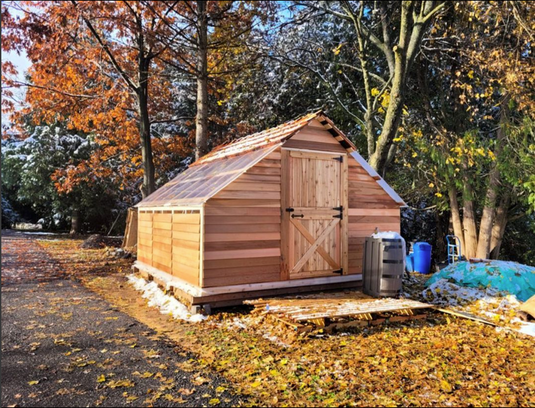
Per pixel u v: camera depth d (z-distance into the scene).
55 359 4.77
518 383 4.41
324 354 5.11
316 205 8.48
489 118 15.45
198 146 14.56
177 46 14.89
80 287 9.68
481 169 14.70
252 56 16.38
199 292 7.08
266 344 5.50
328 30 18.58
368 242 7.97
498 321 6.90
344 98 17.73
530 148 12.98
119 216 27.08
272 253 7.81
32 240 21.61
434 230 21.00
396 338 5.88
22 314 6.96
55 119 22.16
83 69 16.28
